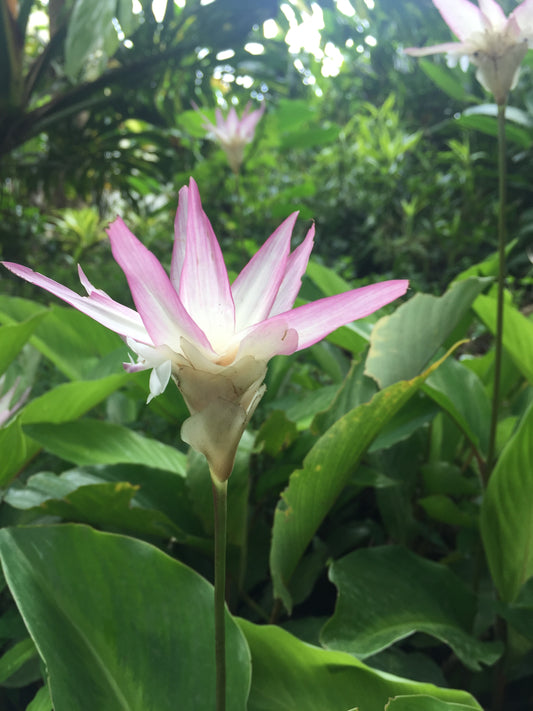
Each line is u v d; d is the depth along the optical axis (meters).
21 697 0.37
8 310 0.51
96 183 1.81
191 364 0.15
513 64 0.34
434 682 0.34
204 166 1.78
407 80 2.17
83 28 0.89
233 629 0.25
